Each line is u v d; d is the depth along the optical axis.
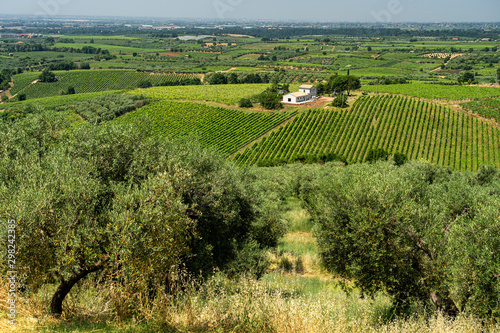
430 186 14.17
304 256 17.58
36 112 13.34
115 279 7.49
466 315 7.51
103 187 8.90
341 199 10.62
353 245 9.59
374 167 22.47
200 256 11.19
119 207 7.61
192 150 12.49
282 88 120.06
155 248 7.23
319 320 6.73
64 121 13.38
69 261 6.68
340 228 10.30
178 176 9.44
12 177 9.07
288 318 6.77
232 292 8.95
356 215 9.47
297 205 29.94
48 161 9.20
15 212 6.62
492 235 7.92
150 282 8.05
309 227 24.06
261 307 7.25
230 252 13.55
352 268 9.68
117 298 7.14
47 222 7.07
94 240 7.17
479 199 11.94
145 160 10.60
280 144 71.94
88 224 7.27
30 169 8.70
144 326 6.91
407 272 8.92
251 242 14.66
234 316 7.12
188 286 8.12
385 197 9.42
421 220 9.48
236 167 15.29
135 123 11.71
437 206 9.98
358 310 8.08
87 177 8.95
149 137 11.73
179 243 8.38
